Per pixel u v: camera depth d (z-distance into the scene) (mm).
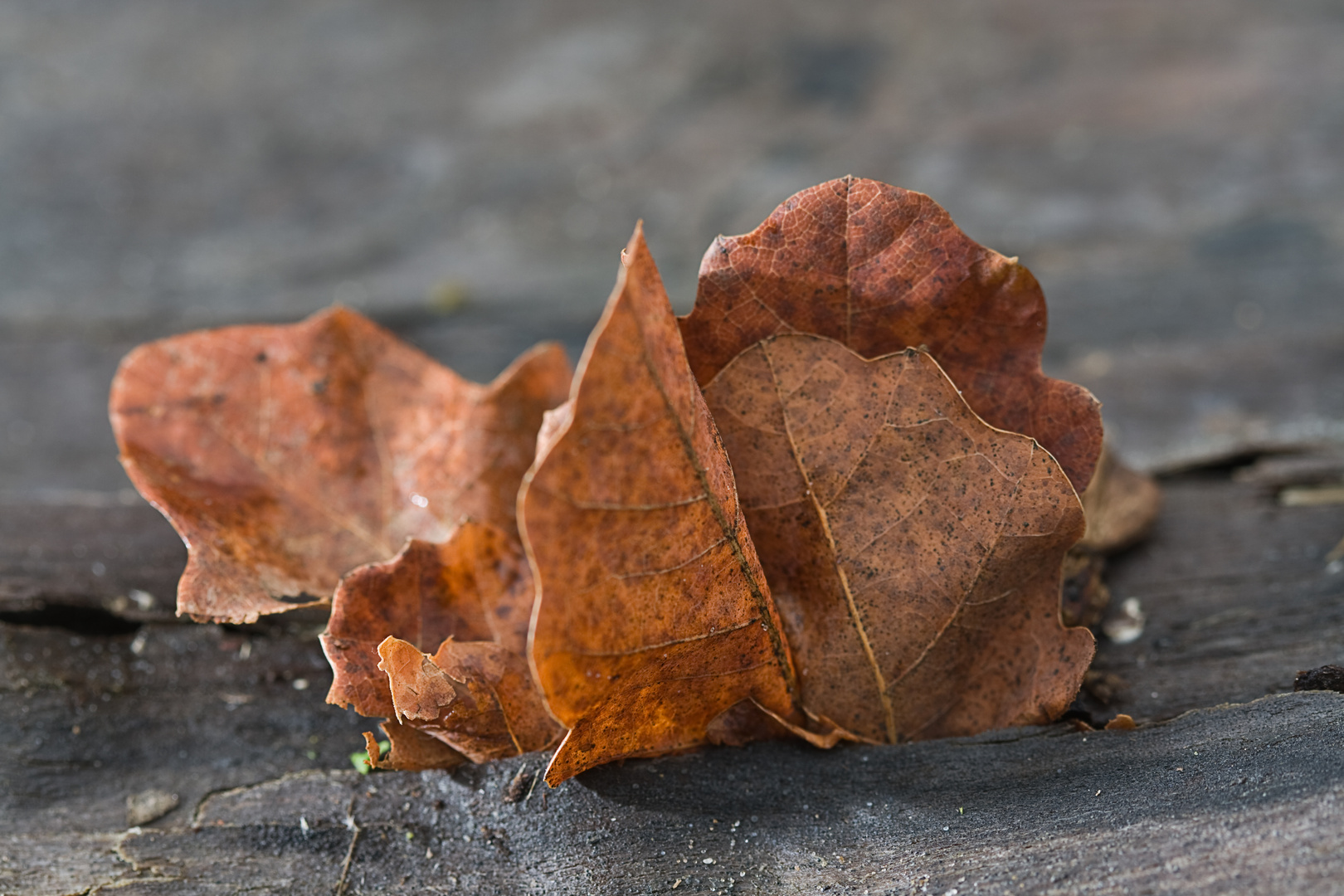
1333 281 789
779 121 1143
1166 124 1039
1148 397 685
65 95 1296
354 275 946
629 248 512
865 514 535
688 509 521
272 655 571
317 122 1223
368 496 564
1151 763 534
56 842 548
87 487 704
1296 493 602
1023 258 874
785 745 543
